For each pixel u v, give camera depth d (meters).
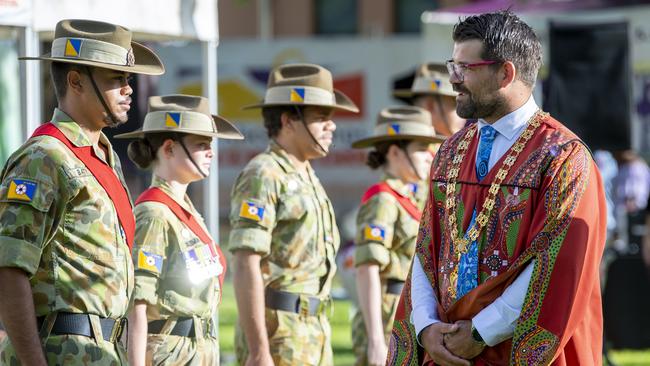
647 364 16.56
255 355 9.68
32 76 11.41
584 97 20.75
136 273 8.76
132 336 8.68
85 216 7.21
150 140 9.35
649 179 23.77
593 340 7.26
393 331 7.72
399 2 48.31
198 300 9.12
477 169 7.43
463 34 7.44
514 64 7.34
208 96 13.90
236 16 47.59
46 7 11.51
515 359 6.98
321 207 10.23
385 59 32.38
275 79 10.32
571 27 20.80
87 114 7.46
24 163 7.07
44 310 7.12
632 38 21.22
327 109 10.34
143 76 17.06
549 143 7.21
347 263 18.55
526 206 7.12
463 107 7.46
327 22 48.56
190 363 9.02
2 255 6.86
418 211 11.62
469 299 7.20
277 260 10.00
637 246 18.41
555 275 6.96
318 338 10.10
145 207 9.05
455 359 7.15
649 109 22.44
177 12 13.18
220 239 33.56
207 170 9.43
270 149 10.27
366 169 33.59
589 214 7.08
